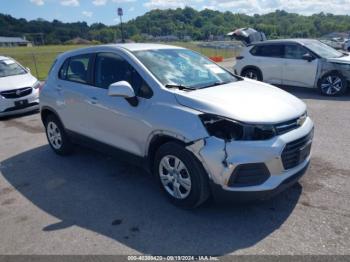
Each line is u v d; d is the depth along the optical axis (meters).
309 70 9.67
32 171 5.05
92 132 4.69
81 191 4.30
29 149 6.11
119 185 4.40
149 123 3.71
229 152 3.16
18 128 7.63
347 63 9.04
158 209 3.74
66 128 5.20
